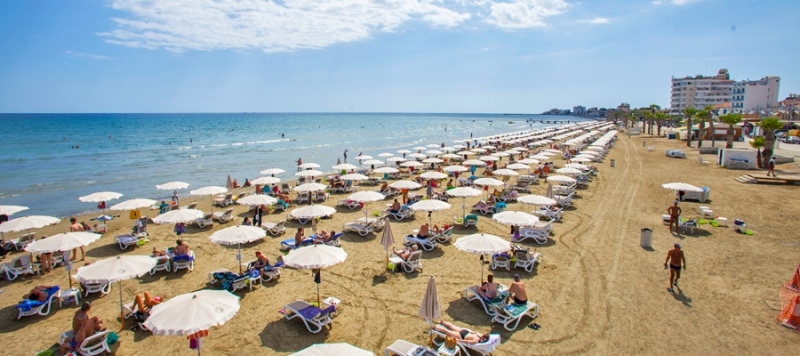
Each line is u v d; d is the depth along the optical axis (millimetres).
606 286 10688
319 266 8609
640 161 35562
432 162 34000
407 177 28891
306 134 86750
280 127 118312
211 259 13000
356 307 9664
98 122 136250
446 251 13406
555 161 37812
